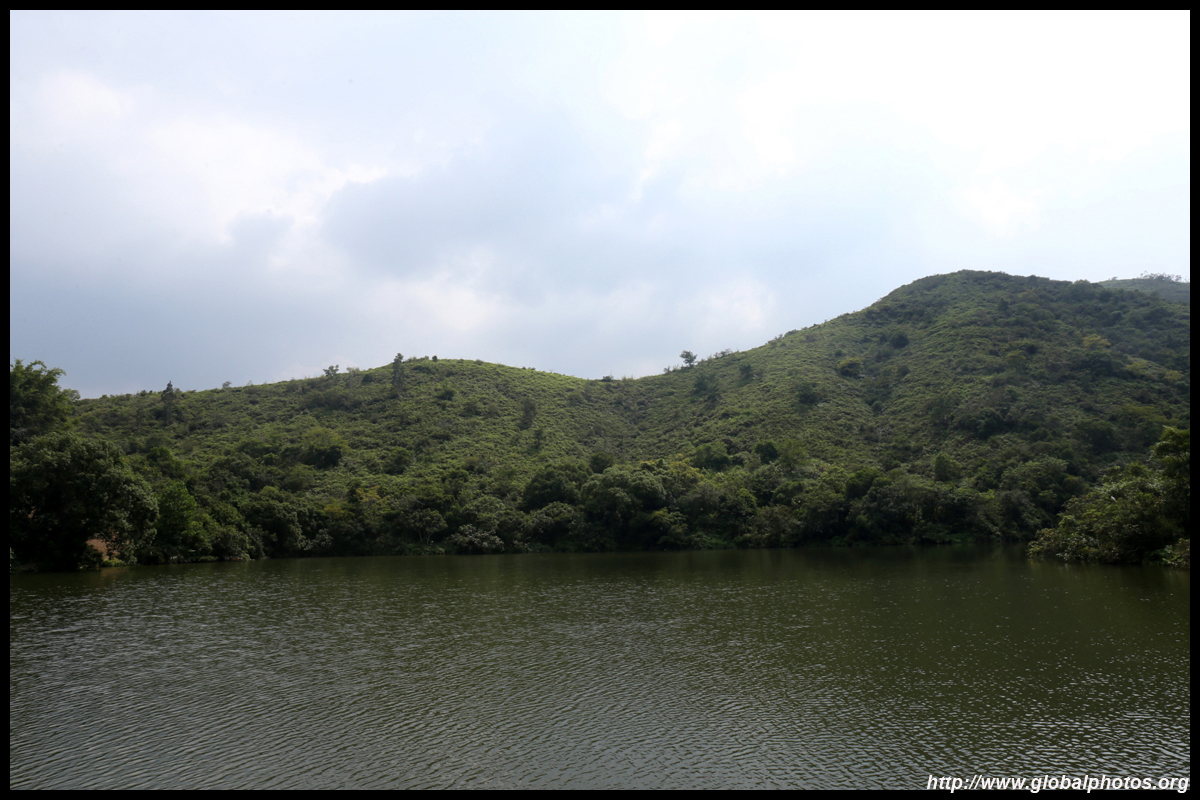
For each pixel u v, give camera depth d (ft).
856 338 430.20
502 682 61.93
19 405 203.21
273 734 49.26
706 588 124.16
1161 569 129.18
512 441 332.80
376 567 179.11
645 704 55.11
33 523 159.43
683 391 428.56
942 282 481.87
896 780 40.06
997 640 74.49
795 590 118.62
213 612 101.60
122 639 82.23
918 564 160.15
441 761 44.09
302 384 391.45
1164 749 43.42
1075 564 147.43
